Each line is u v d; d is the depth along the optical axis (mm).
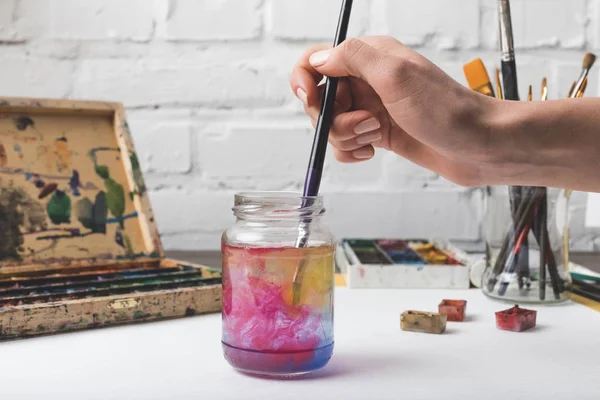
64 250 883
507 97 849
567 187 633
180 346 680
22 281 811
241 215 600
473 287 952
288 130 1292
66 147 942
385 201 1298
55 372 600
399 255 1057
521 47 1285
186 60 1287
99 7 1278
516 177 632
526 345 687
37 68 1275
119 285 824
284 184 1299
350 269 941
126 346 678
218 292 809
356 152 779
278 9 1280
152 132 1288
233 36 1285
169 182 1293
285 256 571
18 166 894
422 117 589
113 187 956
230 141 1291
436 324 723
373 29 1287
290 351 574
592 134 574
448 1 1279
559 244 857
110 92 1284
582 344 689
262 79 1288
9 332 686
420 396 547
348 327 750
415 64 587
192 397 542
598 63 1282
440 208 1299
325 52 655
